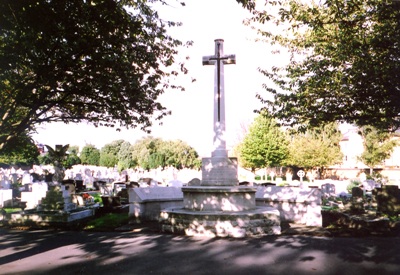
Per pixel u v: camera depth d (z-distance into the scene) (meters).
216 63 12.62
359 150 56.31
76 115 12.88
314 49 11.12
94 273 6.51
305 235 10.50
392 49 8.27
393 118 11.84
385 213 14.84
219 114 12.45
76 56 8.13
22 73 8.42
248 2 6.37
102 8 6.90
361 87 10.00
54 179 18.17
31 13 5.91
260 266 6.94
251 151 51.22
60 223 12.96
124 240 9.84
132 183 23.31
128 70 9.77
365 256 7.72
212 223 10.55
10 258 7.73
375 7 8.60
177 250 8.47
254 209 11.73
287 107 11.97
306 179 53.75
